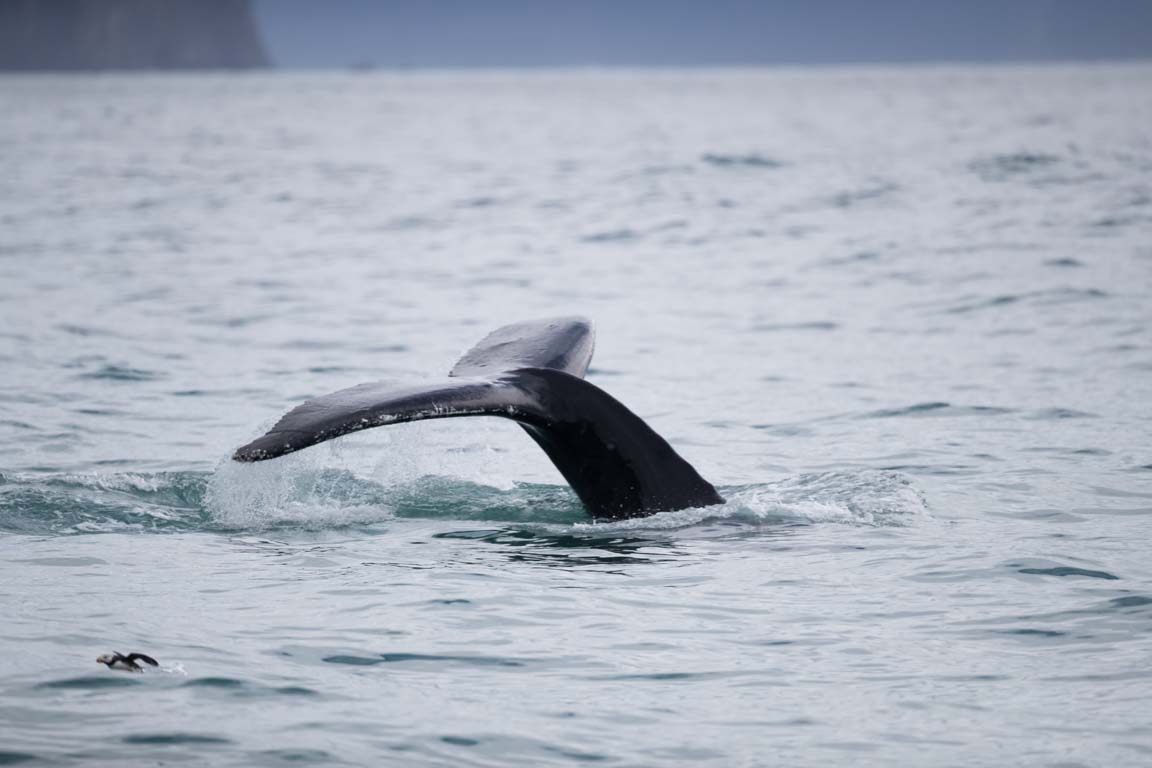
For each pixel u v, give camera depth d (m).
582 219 130.50
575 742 27.16
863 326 78.12
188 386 63.56
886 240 111.25
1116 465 49.31
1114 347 70.06
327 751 26.55
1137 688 29.52
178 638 31.86
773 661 31.20
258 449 33.12
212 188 159.25
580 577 36.47
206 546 38.94
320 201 146.75
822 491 44.62
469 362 39.94
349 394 35.88
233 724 27.53
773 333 76.94
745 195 146.88
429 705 28.73
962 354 69.94
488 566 37.34
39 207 137.00
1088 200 131.50
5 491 43.41
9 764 25.56
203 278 95.94
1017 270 93.94
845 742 27.16
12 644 31.16
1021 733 27.45
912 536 40.25
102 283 92.75
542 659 31.22
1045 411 57.78
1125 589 35.75
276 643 31.77
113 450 51.97
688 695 29.39
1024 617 33.81
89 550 38.25
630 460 40.38
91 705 28.16
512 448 51.81
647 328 79.00
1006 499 45.00
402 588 35.50
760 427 56.44
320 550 38.69
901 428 55.69
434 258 107.00
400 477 46.34
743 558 38.03
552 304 86.94
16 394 60.91
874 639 32.50
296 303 86.75
